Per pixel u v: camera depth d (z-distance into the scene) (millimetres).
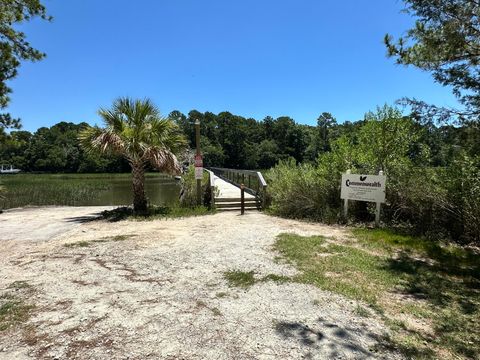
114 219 9750
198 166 11633
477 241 6855
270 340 3045
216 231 7812
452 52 4930
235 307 3719
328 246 6277
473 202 6828
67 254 5855
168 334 3135
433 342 3076
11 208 13906
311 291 4180
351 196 8328
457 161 6895
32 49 9133
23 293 4082
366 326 3338
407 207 7809
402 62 5559
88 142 9992
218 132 82500
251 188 14328
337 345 2973
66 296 3994
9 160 69062
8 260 5516
